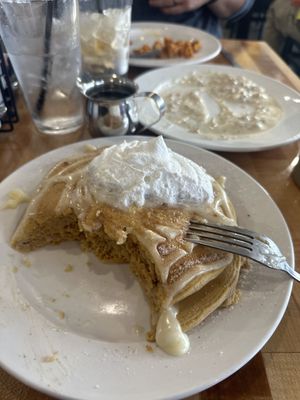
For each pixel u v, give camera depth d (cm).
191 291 23
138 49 53
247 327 21
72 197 28
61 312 23
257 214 28
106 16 42
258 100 43
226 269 25
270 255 24
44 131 38
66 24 33
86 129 39
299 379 20
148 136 37
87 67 44
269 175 34
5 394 19
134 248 27
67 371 19
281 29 93
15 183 31
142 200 27
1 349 20
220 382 20
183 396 18
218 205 28
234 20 76
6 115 39
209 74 48
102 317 24
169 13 67
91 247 28
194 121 39
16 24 32
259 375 20
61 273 26
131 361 20
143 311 24
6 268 25
